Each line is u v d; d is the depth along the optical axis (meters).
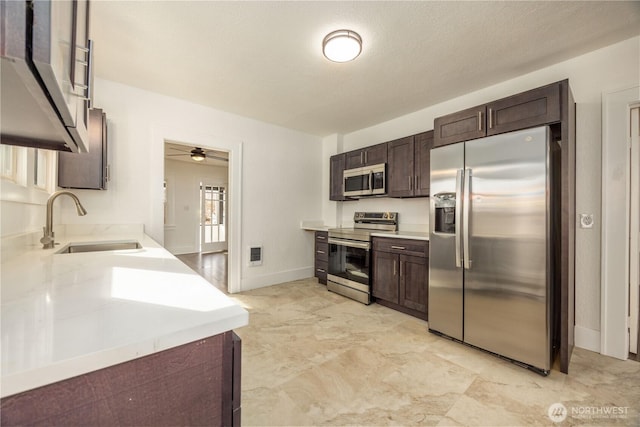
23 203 1.58
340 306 3.18
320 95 3.04
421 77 2.62
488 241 2.08
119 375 0.48
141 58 2.32
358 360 2.01
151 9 1.75
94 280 0.88
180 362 0.55
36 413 0.41
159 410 0.52
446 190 2.36
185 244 7.01
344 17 1.82
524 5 1.71
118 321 0.56
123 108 2.81
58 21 0.46
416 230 3.49
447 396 1.62
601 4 1.69
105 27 1.92
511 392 1.66
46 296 0.71
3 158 1.44
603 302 2.12
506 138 2.00
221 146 3.52
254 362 1.98
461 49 2.17
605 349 2.11
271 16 1.82
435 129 2.53
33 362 0.41
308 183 4.55
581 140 2.26
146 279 0.90
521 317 1.92
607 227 2.12
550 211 1.85
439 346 2.23
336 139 4.52
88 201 2.64
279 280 4.18
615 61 2.11
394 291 2.99
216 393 0.60
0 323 0.54
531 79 2.54
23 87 0.51
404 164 3.31
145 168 2.93
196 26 1.92
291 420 1.43
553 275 1.94
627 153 2.06
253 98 3.14
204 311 0.63
